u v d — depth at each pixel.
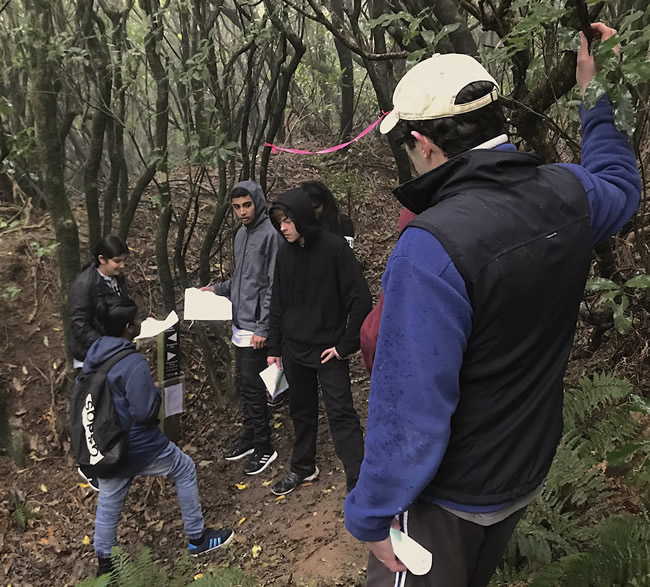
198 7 3.27
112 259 2.92
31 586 2.69
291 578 2.26
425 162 0.99
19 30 2.88
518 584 1.76
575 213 0.90
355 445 2.56
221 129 3.38
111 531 2.47
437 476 0.92
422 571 0.92
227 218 4.45
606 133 1.07
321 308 2.52
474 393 0.86
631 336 2.45
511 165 0.89
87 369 2.37
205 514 2.94
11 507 3.11
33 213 4.55
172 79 3.44
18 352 3.75
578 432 2.23
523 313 0.83
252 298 2.94
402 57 1.51
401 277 0.82
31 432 3.48
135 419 2.31
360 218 5.74
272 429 3.54
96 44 3.26
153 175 3.42
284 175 5.82
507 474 0.90
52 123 2.96
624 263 2.21
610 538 1.62
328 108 6.49
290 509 2.79
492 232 0.81
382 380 0.84
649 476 1.59
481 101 0.91
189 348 4.01
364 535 0.91
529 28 1.11
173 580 2.21
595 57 1.02
